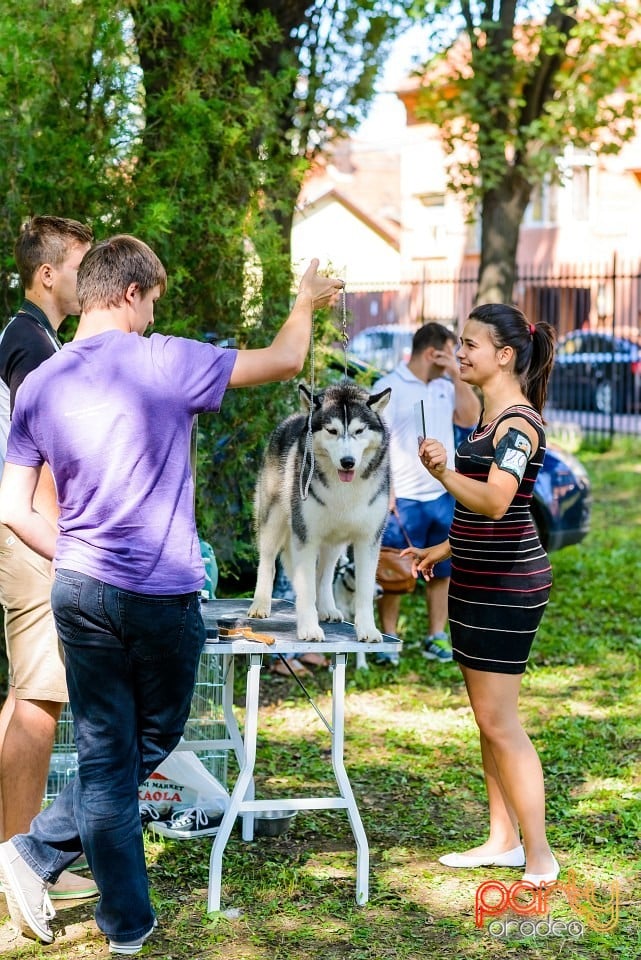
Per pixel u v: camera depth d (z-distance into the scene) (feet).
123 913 10.17
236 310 19.70
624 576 30.78
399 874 12.42
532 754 11.91
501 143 34.83
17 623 11.27
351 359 26.58
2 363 11.62
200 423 19.56
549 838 13.48
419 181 89.81
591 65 35.58
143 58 19.24
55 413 9.63
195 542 9.96
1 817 11.87
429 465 11.42
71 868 12.34
